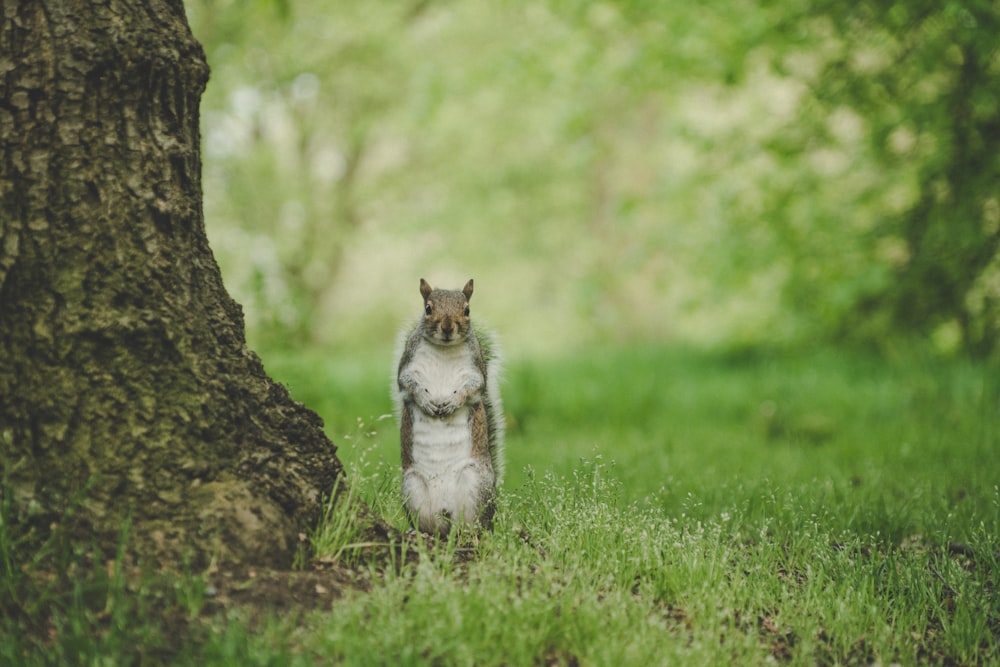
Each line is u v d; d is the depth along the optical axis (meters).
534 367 20.06
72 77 5.52
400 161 38.75
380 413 15.29
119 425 5.51
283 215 35.16
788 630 6.07
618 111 28.20
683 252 20.89
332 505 6.21
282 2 11.55
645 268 24.45
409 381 7.15
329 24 32.31
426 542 6.62
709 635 5.53
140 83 5.72
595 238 32.09
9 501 5.18
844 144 18.38
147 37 5.73
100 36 5.59
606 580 6.14
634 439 13.98
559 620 5.39
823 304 19.48
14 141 5.43
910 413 15.34
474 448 7.21
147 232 5.71
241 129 34.22
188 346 5.79
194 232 6.02
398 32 31.97
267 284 15.30
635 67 18.47
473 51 29.83
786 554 7.54
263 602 5.33
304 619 5.25
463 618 5.18
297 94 34.50
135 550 5.33
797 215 19.12
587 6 18.09
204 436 5.73
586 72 19.31
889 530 8.16
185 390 5.72
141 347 5.61
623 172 30.53
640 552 6.61
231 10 26.64
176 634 4.97
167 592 5.20
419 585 5.37
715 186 19.41
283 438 6.13
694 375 20.25
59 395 5.40
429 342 7.16
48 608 5.02
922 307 18.73
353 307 45.75
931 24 15.37
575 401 17.16
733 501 8.70
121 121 5.68
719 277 19.88
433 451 7.15
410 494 7.18
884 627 5.97
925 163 16.98
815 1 15.30
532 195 36.00
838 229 18.70
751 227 19.56
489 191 34.53
